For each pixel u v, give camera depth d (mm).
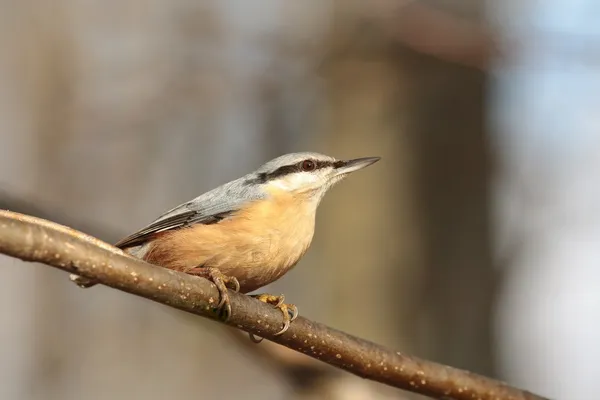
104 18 14391
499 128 13461
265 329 7230
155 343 15070
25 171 14133
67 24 14734
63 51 14547
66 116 14031
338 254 12914
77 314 14977
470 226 13023
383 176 12922
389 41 11977
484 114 13344
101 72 13906
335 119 13094
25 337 14906
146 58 13742
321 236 13383
